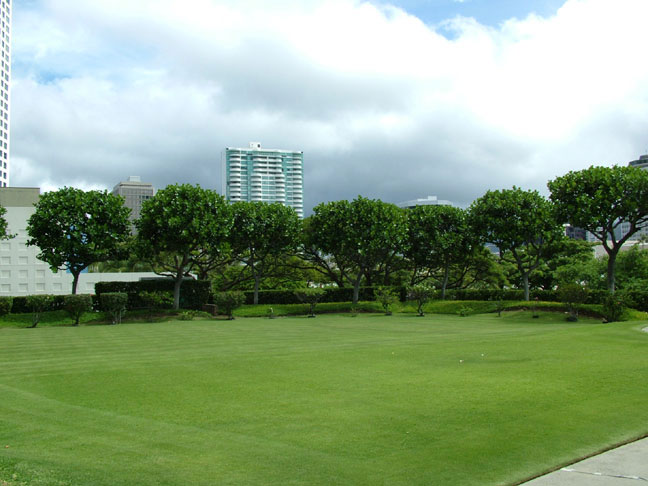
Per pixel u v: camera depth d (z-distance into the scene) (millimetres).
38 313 30438
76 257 35250
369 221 42062
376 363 12875
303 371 11875
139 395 9633
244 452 6246
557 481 5273
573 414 7730
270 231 42375
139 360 14219
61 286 52531
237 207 42188
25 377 11719
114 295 31766
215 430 7234
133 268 66500
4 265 50688
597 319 30344
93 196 36219
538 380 10242
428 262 47531
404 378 10766
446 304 39969
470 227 42875
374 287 47781
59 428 7430
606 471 5539
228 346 17578
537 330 22469
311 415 7941
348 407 8391
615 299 28047
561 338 17453
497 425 7219
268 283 52688
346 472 5559
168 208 35938
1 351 17141
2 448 6469
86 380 11234
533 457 5977
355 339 19516
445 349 15289
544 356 13453
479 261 49562
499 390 9398
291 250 44812
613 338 17219
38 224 34781
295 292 37500
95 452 6289
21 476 5387
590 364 12070
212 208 38062
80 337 22219
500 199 40562
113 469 5680
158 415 8117
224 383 10625
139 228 37594
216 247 38125
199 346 17766
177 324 30312
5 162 133125
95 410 8508
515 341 16953
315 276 53625
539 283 53469
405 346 16281
